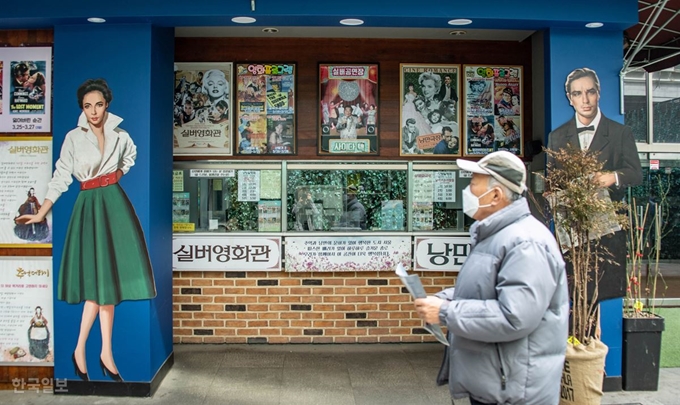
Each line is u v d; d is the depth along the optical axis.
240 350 5.38
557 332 2.41
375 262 5.48
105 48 4.37
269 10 4.25
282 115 5.54
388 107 5.58
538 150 5.29
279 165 5.53
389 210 5.61
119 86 4.36
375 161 5.56
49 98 4.44
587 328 4.16
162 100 4.71
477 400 2.50
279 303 5.52
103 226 4.36
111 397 4.35
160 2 4.22
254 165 5.52
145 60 4.36
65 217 4.38
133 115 4.36
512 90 5.62
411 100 5.59
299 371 4.88
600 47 4.61
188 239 5.43
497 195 2.54
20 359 4.46
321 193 5.57
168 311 4.89
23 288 4.44
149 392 4.34
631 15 4.39
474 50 5.62
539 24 4.48
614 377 4.57
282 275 5.52
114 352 4.36
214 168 5.52
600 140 4.59
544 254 2.36
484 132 5.61
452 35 5.49
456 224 5.61
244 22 4.42
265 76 5.52
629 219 4.62
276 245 5.45
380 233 5.50
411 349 5.45
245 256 5.45
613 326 4.57
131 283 4.35
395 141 5.58
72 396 4.36
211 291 5.49
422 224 5.59
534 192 5.45
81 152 4.36
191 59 5.51
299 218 5.56
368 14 4.27
